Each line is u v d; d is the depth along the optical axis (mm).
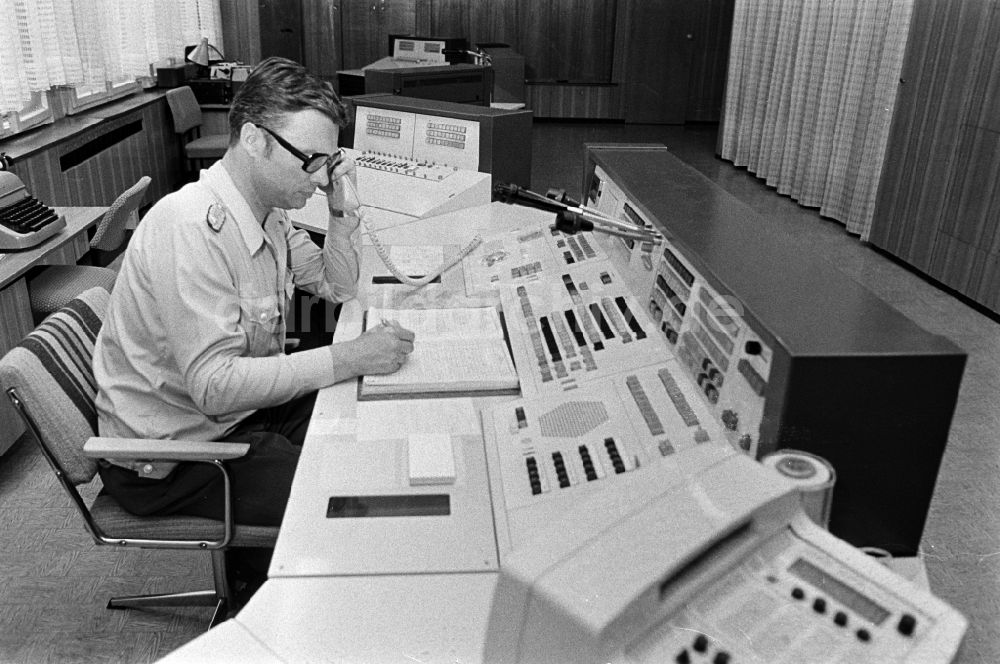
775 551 879
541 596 743
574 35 9805
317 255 2008
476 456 1372
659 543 794
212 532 1606
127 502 1609
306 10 8773
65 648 1880
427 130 2928
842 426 1064
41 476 2611
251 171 1621
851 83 5625
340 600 1048
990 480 2660
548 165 7633
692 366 1360
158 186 5770
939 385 1053
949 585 2168
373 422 1472
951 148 4461
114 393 1606
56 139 4031
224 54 8070
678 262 1514
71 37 4434
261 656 951
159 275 1520
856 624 795
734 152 8031
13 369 1511
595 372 1513
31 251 2727
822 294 1245
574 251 1994
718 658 746
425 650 966
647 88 10000
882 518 1123
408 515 1226
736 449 1148
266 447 1633
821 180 6199
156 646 1892
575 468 1279
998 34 4047
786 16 6723
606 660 713
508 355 1693
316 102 1584
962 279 4414
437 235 2479
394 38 6695
